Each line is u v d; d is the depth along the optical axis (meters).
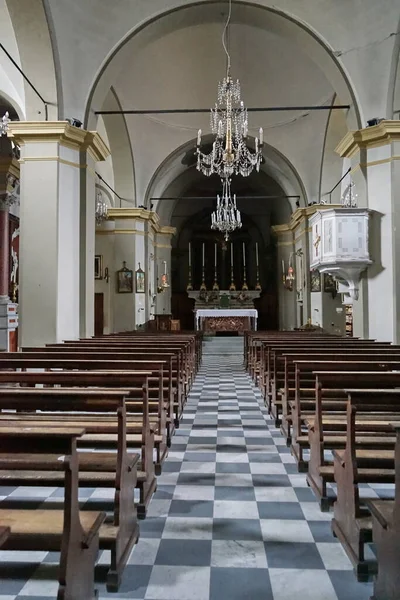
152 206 19.14
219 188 25.52
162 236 22.25
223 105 15.21
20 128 9.27
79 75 9.77
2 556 3.06
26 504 3.82
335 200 16.83
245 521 3.61
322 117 15.73
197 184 24.78
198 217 28.52
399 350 6.21
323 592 2.70
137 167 17.20
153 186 18.16
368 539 2.81
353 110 10.24
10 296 13.38
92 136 9.86
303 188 17.45
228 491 4.20
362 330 10.02
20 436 2.12
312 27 10.03
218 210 17.55
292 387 5.89
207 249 28.78
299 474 4.64
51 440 2.13
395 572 2.29
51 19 8.84
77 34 9.47
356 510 2.96
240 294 24.78
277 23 10.40
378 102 9.94
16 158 12.84
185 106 15.57
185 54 13.62
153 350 6.49
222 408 7.81
